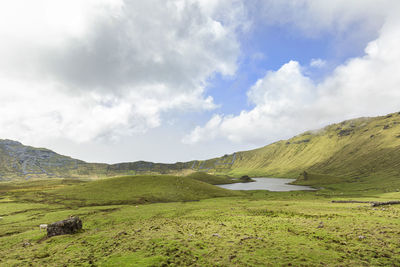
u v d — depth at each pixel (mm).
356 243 22078
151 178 150625
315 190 198250
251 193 152000
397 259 17812
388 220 32938
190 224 36750
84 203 93500
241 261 17656
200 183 157625
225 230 29688
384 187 192000
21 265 21188
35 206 86125
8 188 176875
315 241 23109
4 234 46688
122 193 113875
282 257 18500
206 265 16969
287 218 40375
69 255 22984
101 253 22000
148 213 65875
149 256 19234
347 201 81188
